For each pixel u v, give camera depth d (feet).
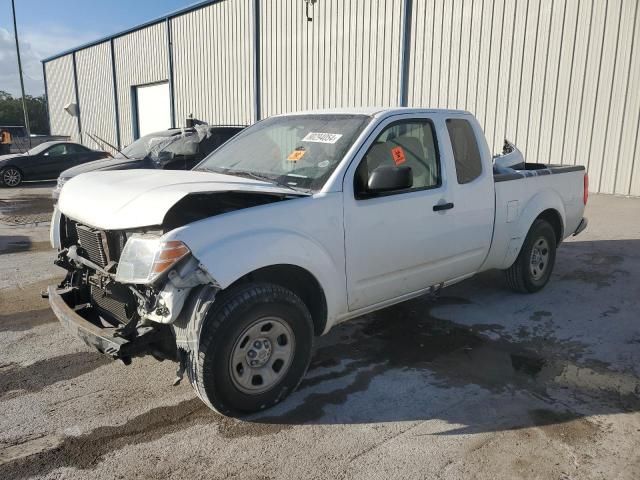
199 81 74.33
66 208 13.01
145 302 10.44
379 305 13.96
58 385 12.82
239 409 11.06
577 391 12.35
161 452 10.21
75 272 13.42
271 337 11.30
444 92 43.60
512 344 14.89
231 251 10.42
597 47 35.01
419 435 10.69
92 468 9.75
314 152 13.46
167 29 79.15
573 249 24.72
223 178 12.80
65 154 61.11
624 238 26.27
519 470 9.62
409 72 45.91
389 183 12.03
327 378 13.00
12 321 17.04
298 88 57.52
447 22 42.68
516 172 18.07
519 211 17.33
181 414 11.53
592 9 34.88
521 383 12.73
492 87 40.55
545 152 38.34
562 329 15.89
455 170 15.08
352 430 10.87
